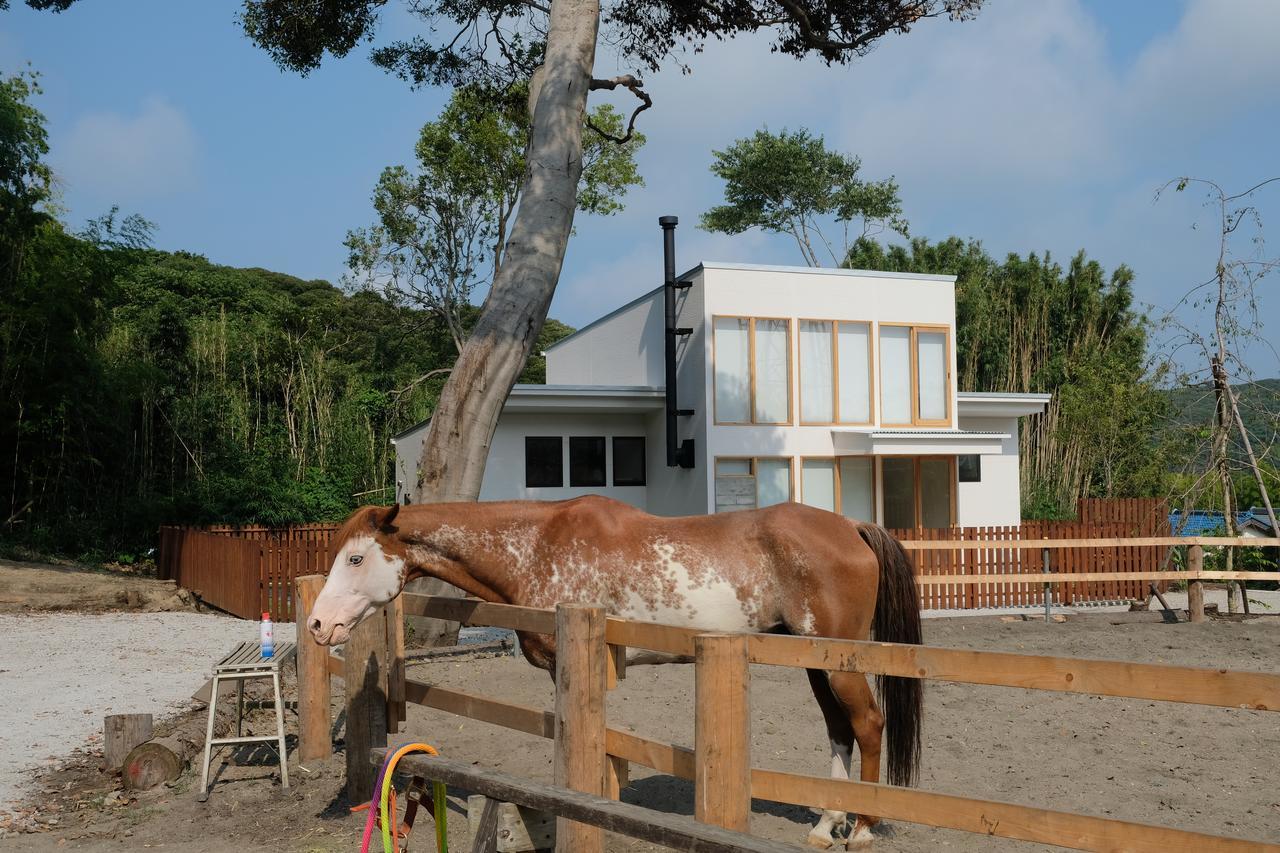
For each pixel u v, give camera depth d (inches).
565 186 523.2
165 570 791.7
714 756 152.5
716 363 854.5
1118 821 122.4
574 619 175.9
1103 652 486.3
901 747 205.6
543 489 900.6
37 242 885.2
